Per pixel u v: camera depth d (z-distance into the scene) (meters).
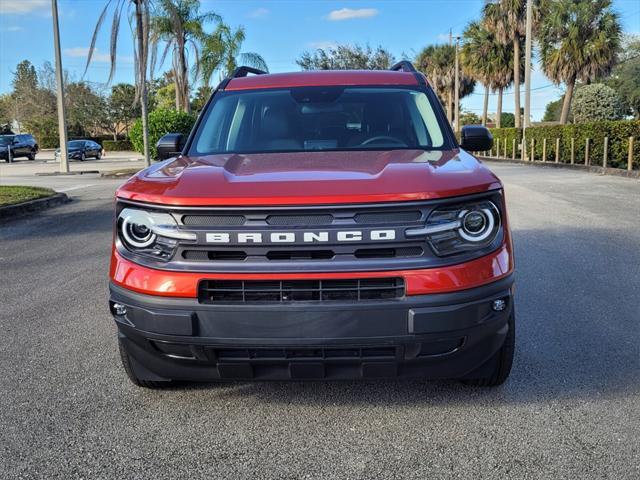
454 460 3.00
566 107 37.38
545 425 3.32
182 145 4.75
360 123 4.38
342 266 2.92
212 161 3.78
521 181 16.97
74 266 7.47
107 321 5.32
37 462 3.04
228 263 2.98
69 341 4.81
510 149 34.38
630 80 42.09
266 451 3.13
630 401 3.59
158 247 3.10
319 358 3.05
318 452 3.10
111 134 77.75
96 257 7.98
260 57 33.94
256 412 3.56
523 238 8.51
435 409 3.54
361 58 46.38
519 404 3.58
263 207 2.94
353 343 2.96
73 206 13.50
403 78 4.86
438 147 4.13
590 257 7.27
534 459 2.99
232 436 3.29
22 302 5.94
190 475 2.92
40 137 69.31
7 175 25.78
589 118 34.06
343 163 3.51
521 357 4.27
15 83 78.31
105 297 6.07
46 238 9.47
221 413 3.55
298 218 2.96
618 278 6.31
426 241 2.96
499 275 3.08
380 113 4.44
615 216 10.20
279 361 3.08
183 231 3.00
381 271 2.93
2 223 11.09
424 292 2.94
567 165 22.91
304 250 2.94
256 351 3.07
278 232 2.93
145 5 24.47
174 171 3.49
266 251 2.95
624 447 3.08
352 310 2.93
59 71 26.09
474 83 59.28
